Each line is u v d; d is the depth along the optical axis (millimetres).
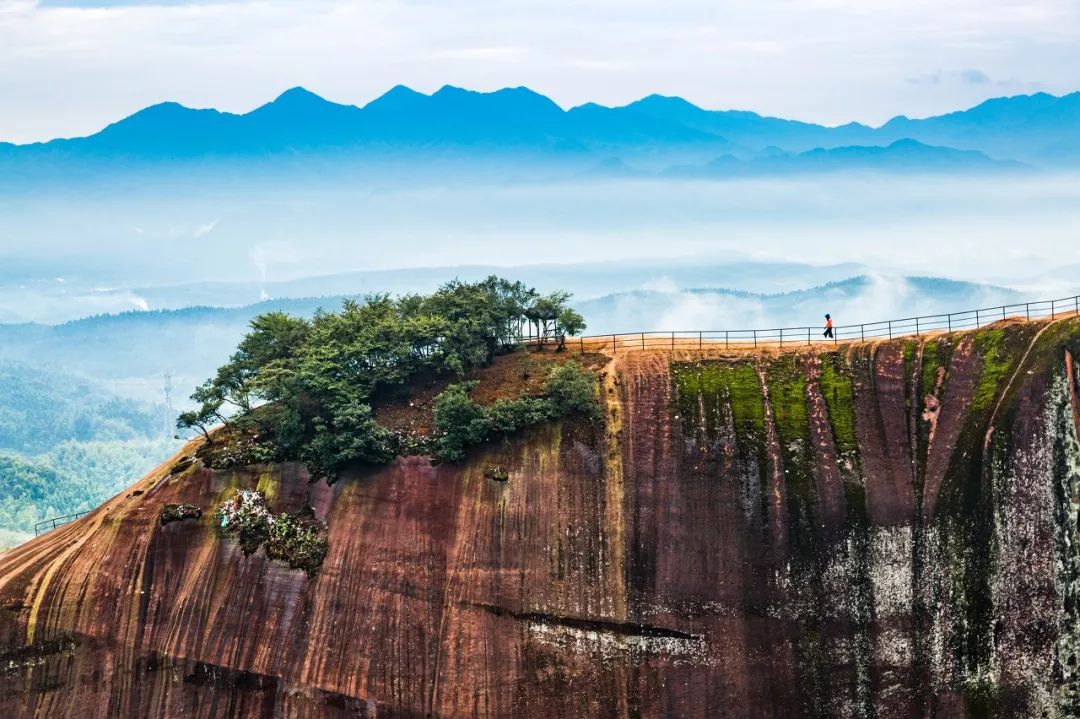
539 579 115000
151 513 120688
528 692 109750
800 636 109500
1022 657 103188
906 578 109625
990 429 111938
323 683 111562
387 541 118125
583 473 120312
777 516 114625
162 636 114125
